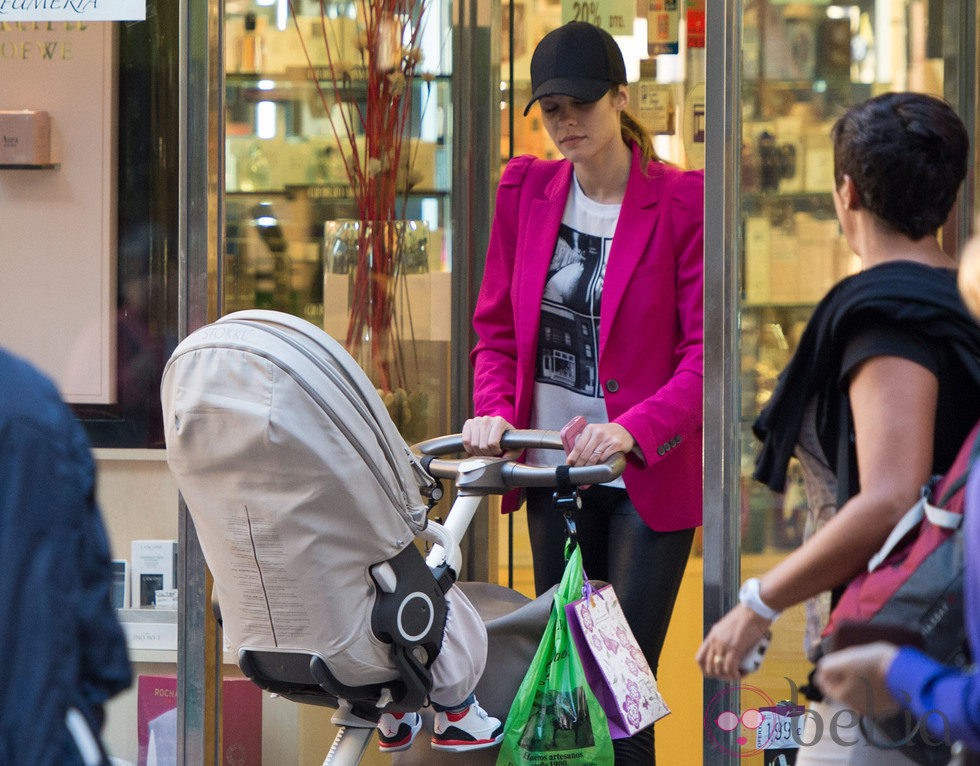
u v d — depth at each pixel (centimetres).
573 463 1023
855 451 749
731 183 984
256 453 812
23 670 524
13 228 1212
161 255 1195
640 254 1139
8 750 521
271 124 1220
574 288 1162
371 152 1342
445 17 1435
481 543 1503
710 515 985
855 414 724
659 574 1138
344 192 1310
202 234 1163
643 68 1466
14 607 525
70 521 543
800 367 778
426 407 1422
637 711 962
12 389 550
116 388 1204
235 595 862
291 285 1255
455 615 907
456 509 999
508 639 977
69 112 1200
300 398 806
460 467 1006
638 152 1165
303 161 1253
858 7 1001
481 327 1234
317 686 899
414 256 1374
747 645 759
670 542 1139
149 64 1188
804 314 987
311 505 816
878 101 767
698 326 1131
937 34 1031
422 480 892
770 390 987
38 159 1205
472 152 1482
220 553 855
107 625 572
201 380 820
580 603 956
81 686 568
